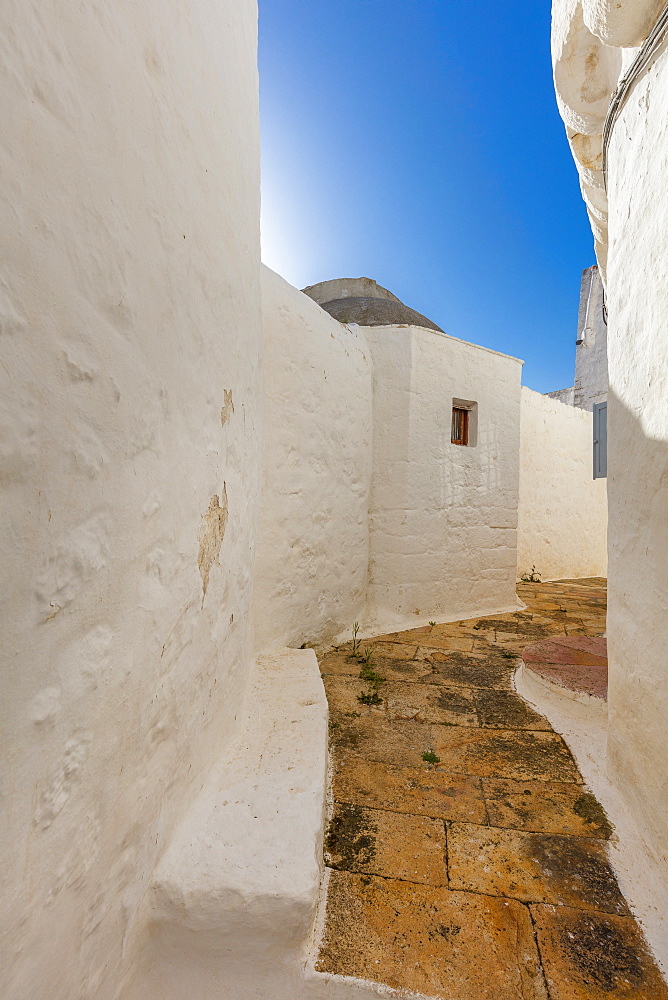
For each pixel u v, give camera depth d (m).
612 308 2.25
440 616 5.57
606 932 1.59
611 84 2.26
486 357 6.01
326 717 2.51
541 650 3.80
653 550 1.79
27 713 0.85
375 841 1.99
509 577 6.33
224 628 2.09
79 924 1.04
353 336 5.01
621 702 2.15
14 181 0.77
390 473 5.26
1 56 0.73
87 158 0.97
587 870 1.84
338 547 4.57
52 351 0.88
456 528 5.71
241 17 2.27
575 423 9.36
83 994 1.06
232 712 2.23
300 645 4.02
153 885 1.41
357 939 1.54
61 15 0.88
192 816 1.70
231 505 2.17
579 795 2.29
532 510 8.58
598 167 2.72
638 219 1.92
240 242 2.25
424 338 5.35
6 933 0.81
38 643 0.87
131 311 1.18
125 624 1.20
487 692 3.46
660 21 1.65
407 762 2.57
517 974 1.45
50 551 0.89
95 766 1.08
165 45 1.37
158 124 1.32
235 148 2.15
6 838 0.80
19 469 0.80
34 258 0.82
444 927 1.60
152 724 1.38
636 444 1.94
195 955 1.43
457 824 2.09
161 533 1.41
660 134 1.72
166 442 1.43
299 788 1.89
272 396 3.60
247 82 2.40
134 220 1.19
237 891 1.42
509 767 2.53
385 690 3.47
